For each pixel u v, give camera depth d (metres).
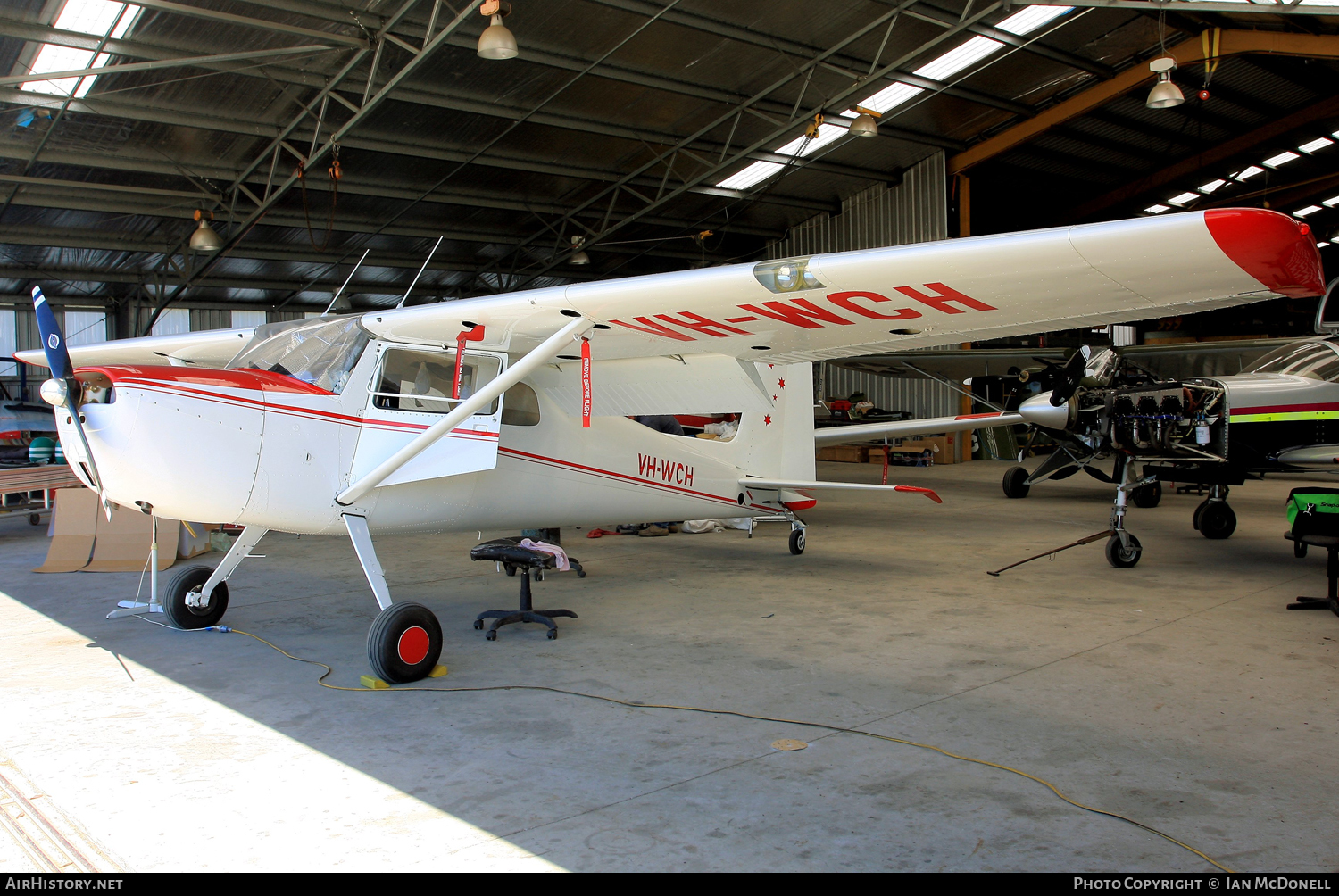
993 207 20.03
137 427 3.57
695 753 2.88
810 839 2.26
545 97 12.09
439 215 15.95
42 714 3.31
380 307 20.36
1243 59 13.98
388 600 4.02
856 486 6.08
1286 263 2.52
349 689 3.62
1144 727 3.07
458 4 9.75
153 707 3.39
